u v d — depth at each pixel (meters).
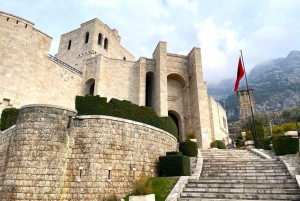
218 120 47.66
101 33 42.03
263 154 17.58
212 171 14.51
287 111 61.84
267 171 13.53
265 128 47.69
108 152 12.87
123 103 18.39
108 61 31.75
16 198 10.80
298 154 15.44
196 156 17.89
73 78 29.20
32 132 12.11
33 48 23.48
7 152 13.34
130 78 32.00
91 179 11.90
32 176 11.21
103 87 29.91
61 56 43.03
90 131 12.95
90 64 31.81
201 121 29.28
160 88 29.91
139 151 14.43
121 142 13.59
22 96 21.44
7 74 20.75
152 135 15.98
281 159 15.00
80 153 12.41
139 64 32.06
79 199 11.45
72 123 12.95
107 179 12.23
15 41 22.02
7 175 11.50
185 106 33.50
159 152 16.22
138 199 9.52
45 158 11.63
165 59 31.78
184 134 32.22
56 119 12.57
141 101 29.62
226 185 11.88
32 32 23.69
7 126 17.02
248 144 23.27
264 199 10.25
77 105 16.83
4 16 22.12
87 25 41.88
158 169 15.48
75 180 11.80
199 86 31.30
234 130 66.19
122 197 12.31
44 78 24.36
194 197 10.98
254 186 11.50
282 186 11.21
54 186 11.28
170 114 34.88
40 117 12.43
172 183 12.59
